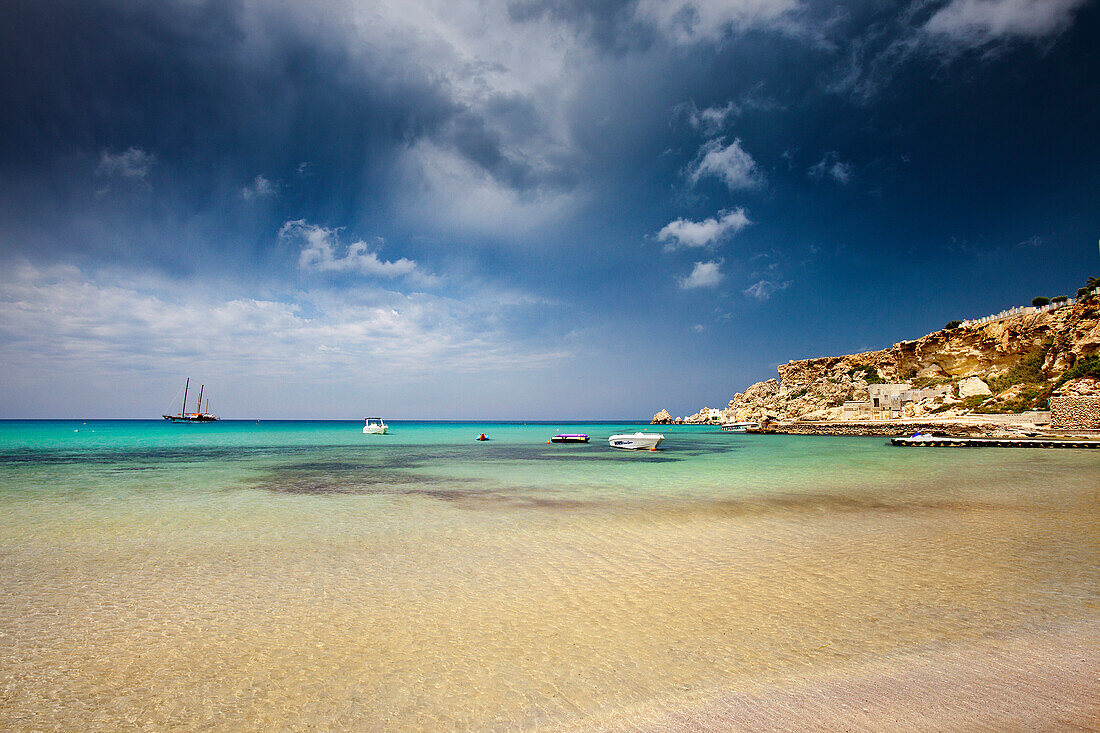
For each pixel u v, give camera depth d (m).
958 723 4.71
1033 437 49.88
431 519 15.45
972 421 65.75
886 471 28.41
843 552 11.23
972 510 16.22
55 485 23.05
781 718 4.86
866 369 120.56
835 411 102.56
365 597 8.55
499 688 5.53
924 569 9.87
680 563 10.49
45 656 6.39
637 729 4.74
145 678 5.83
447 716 5.01
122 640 6.87
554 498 19.53
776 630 7.02
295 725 4.87
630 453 46.72
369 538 12.95
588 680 5.68
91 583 9.35
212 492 21.14
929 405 83.56
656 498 19.39
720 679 5.66
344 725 4.87
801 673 5.77
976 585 8.87
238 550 11.75
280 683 5.70
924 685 5.44
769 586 8.94
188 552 11.58
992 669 5.79
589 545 12.12
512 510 16.94
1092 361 59.62
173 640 6.86
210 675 5.89
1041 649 6.32
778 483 23.66
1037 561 10.35
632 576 9.62
